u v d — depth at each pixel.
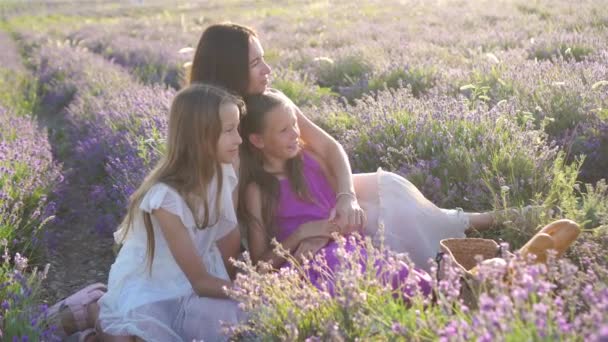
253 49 3.42
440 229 3.51
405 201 3.48
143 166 5.15
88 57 15.14
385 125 4.99
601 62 6.51
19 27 33.47
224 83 3.40
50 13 46.97
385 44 11.45
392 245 3.41
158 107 7.16
